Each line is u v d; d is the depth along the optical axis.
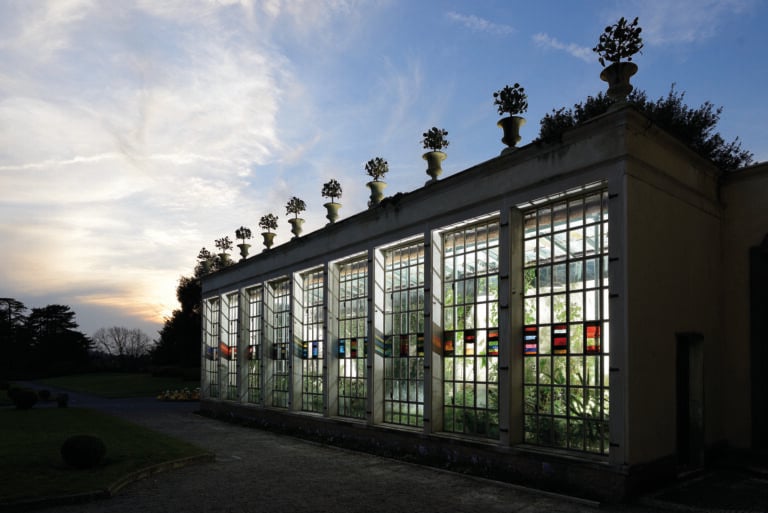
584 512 8.02
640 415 8.69
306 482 10.35
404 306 14.27
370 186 15.58
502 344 10.73
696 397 10.16
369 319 15.04
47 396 34.69
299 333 19.48
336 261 17.19
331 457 13.31
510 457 10.35
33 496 8.71
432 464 11.78
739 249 11.02
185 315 56.66
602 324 9.39
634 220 8.95
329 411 16.78
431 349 12.66
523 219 11.02
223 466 12.07
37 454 12.55
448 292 12.80
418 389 13.47
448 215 12.47
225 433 18.52
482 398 11.62
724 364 10.93
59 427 18.95
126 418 23.75
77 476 10.11
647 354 8.95
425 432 12.55
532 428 10.41
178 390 42.03
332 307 17.25
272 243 22.34
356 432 15.14
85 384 54.84
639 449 8.60
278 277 20.88
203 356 27.58
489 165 11.33
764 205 10.76
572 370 9.81
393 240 14.31
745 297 10.83
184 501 8.93
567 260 10.09
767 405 10.41
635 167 9.10
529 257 10.82
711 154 16.86
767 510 7.68
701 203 10.70
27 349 86.50
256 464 12.33
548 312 10.33
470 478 10.48
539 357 10.41
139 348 108.25
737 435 10.64
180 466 11.88
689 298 10.08
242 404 22.59
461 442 11.47
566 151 9.90
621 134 9.04
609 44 9.44
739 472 9.95
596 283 9.57
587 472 8.93
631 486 8.40
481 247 12.02
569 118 19.59
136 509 8.45
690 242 10.27
